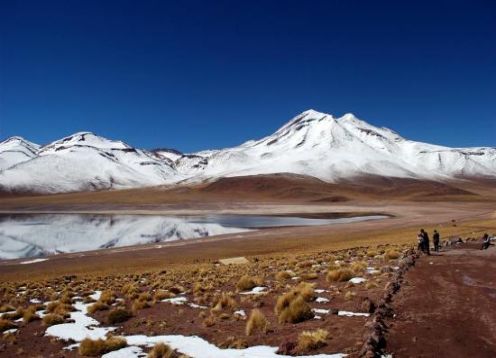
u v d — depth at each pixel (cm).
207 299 2138
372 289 1923
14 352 1554
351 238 6438
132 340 1530
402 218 11469
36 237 8519
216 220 12412
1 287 3325
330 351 1186
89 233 9262
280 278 2555
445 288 1838
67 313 2027
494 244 3797
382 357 1102
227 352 1293
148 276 3491
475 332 1261
